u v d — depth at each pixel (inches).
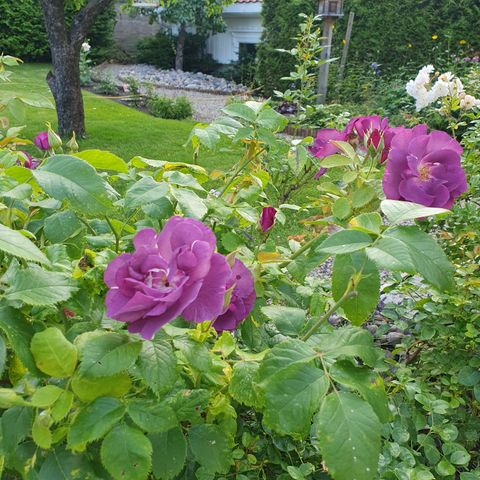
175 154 302.2
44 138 67.3
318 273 148.9
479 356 82.7
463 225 89.0
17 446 37.7
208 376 44.8
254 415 62.9
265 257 56.9
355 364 40.4
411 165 48.7
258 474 60.1
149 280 34.4
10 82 78.5
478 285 79.7
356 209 55.6
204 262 34.1
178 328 41.8
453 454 66.8
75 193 42.3
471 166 95.1
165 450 39.7
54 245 50.3
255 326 57.9
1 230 36.2
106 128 354.0
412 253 39.2
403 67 418.6
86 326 41.5
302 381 37.0
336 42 455.8
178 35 728.3
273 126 62.0
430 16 419.8
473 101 106.0
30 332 37.5
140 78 652.1
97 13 308.7
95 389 35.9
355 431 34.1
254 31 722.2
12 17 665.0
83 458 37.7
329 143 63.2
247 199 66.1
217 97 566.9
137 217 68.6
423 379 85.3
